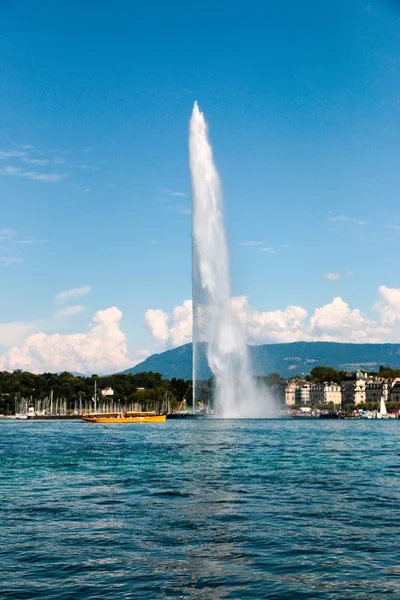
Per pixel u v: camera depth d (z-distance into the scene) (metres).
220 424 193.12
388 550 32.97
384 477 59.94
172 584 27.95
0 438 132.75
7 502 47.50
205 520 40.38
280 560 31.34
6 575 29.25
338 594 26.58
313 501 46.84
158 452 87.88
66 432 161.62
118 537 36.12
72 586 27.69
